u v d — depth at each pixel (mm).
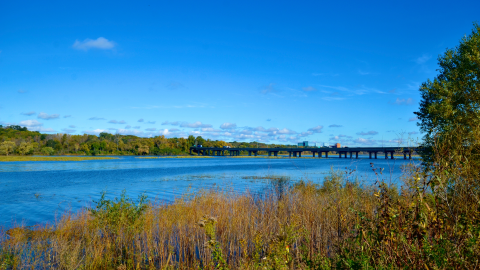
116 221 10914
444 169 4902
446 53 19062
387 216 4984
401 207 5133
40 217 17125
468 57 15359
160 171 61969
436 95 16172
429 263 4301
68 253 9273
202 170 65375
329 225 9078
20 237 11789
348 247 6316
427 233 4598
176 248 10734
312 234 8602
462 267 4043
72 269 8492
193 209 14414
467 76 14805
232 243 10344
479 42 16328
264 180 37125
